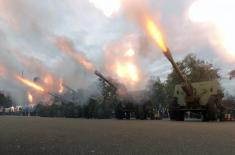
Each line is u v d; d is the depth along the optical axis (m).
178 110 26.11
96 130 11.20
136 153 5.57
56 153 5.55
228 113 27.48
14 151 5.73
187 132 10.37
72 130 11.12
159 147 6.36
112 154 5.46
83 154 5.46
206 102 24.72
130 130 11.26
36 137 8.28
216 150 5.97
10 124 15.18
